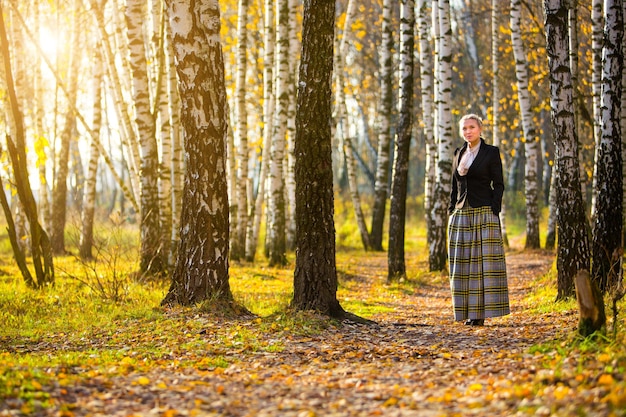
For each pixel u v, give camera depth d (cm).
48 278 1258
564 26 994
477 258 829
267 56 2064
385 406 480
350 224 3397
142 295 1138
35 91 2320
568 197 998
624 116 1559
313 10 880
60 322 924
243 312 933
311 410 470
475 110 4012
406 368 607
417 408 467
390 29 2338
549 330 750
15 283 1311
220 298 935
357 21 2586
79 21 2202
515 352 631
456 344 717
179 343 747
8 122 1764
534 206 2164
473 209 833
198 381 563
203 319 866
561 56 994
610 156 1023
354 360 660
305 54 888
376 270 1906
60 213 2228
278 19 1845
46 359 644
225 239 950
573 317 830
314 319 848
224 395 523
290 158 2277
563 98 993
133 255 1627
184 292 945
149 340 769
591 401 418
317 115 888
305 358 673
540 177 4569
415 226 3934
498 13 2364
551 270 1392
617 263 1009
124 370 591
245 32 1958
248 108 3291
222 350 705
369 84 4188
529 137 2119
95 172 2041
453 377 552
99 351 712
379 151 2627
